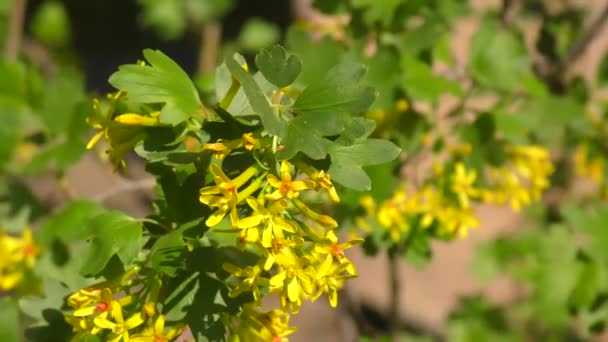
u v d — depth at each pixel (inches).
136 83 18.0
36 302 21.3
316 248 17.6
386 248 25.4
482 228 49.9
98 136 18.6
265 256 17.6
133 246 18.6
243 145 17.4
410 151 25.6
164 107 18.0
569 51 31.2
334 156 18.1
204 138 18.1
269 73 17.8
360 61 24.5
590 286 28.9
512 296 49.7
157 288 18.3
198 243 18.8
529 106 27.7
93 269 18.4
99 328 18.1
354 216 24.7
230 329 18.4
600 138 30.5
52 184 34.8
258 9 66.1
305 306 48.8
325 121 17.5
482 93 26.8
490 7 33.8
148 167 18.8
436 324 50.9
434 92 24.9
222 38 65.3
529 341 40.8
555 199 36.3
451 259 52.6
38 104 28.0
